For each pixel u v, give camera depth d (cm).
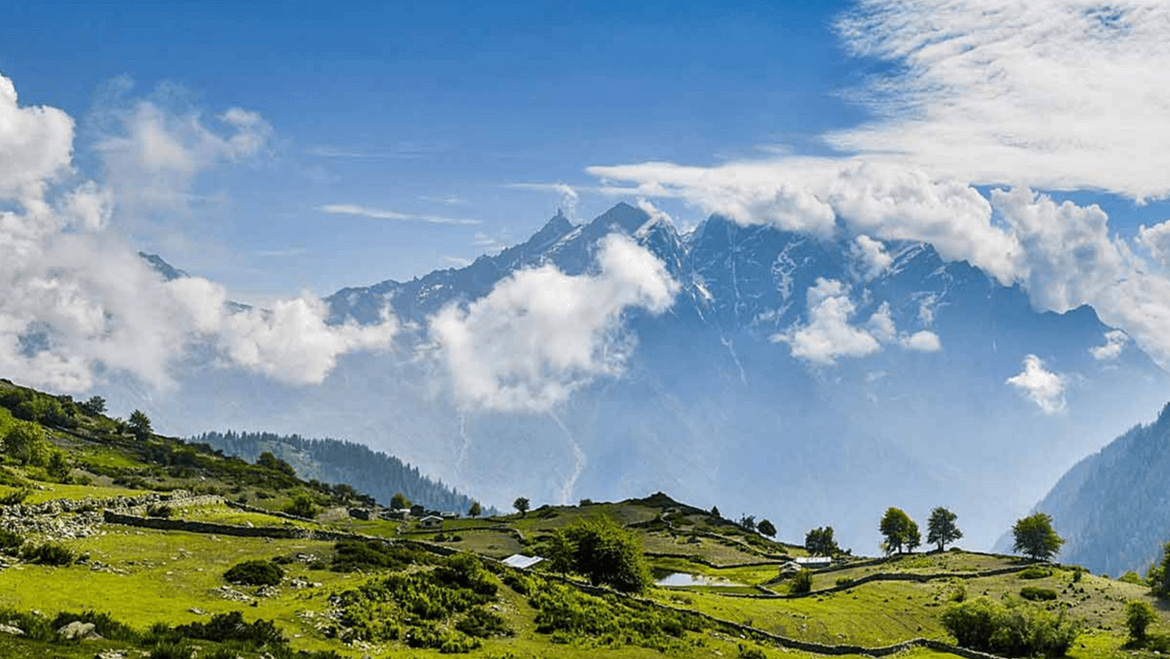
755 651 7188
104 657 3691
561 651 6009
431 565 8106
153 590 5838
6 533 6353
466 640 5769
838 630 10169
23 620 3966
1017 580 13738
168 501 10200
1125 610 11469
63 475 14275
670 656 6384
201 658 3975
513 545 18700
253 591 6322
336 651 5012
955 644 9800
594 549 8806
